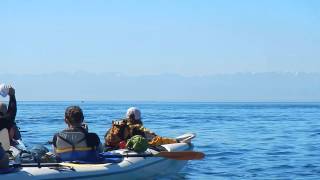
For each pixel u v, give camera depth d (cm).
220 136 2258
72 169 797
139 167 919
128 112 1048
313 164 1330
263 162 1365
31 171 761
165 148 1055
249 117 4831
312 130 2750
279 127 3041
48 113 5694
